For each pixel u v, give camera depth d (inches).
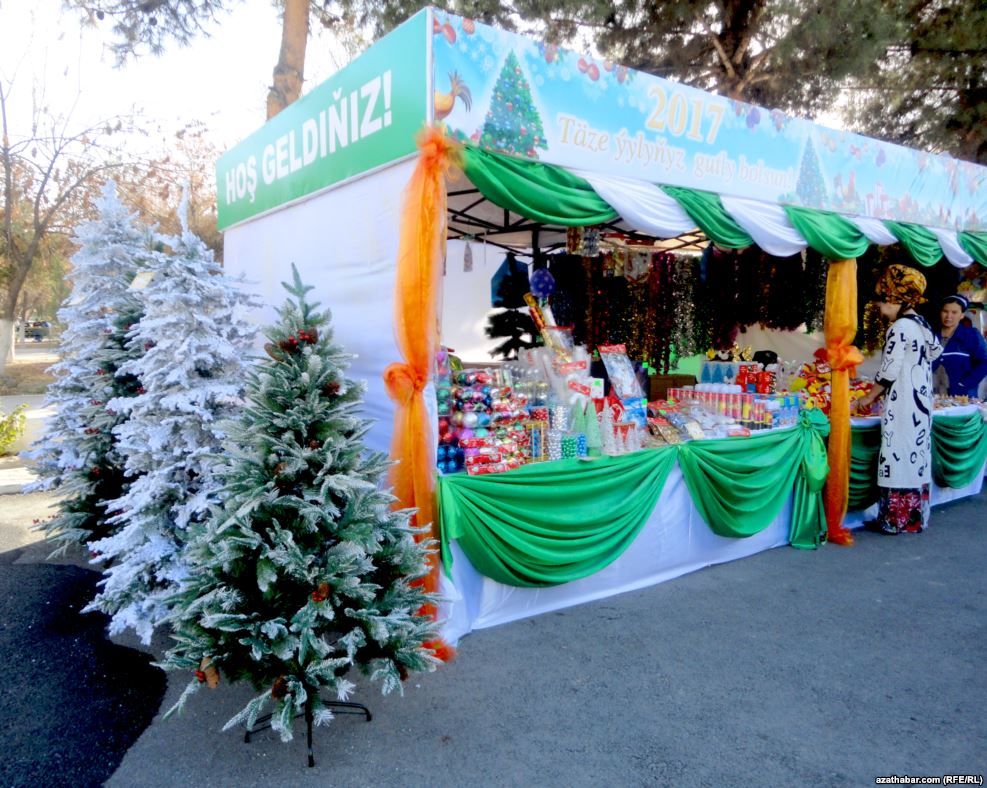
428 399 130.3
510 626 146.8
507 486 137.8
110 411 171.6
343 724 111.0
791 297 257.6
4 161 581.3
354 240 150.7
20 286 621.3
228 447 104.2
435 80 121.8
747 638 141.9
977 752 103.3
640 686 122.3
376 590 108.3
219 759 102.4
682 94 160.4
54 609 156.4
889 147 212.1
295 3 364.5
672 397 206.5
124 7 362.6
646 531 169.0
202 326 142.9
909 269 218.5
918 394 211.2
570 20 375.9
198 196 641.0
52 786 96.6
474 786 95.6
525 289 273.7
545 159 137.8
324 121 159.8
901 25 368.5
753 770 98.9
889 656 134.4
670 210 156.5
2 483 291.4
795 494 202.5
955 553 199.0
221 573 99.5
